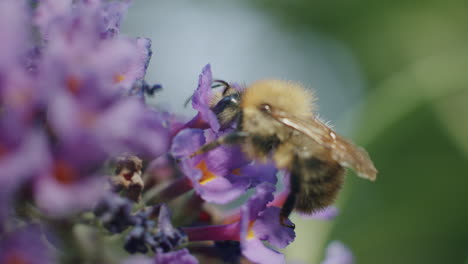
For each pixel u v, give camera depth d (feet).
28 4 0.33
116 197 0.33
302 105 0.37
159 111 0.35
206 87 0.35
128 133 0.31
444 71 0.49
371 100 0.48
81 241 0.33
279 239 0.35
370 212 0.48
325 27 0.71
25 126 0.31
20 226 0.31
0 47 0.31
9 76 0.31
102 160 0.31
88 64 0.31
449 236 0.51
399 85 0.48
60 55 0.31
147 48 0.34
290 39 0.74
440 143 0.49
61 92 0.30
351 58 0.70
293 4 0.72
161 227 0.34
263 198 0.34
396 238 0.50
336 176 0.37
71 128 0.30
